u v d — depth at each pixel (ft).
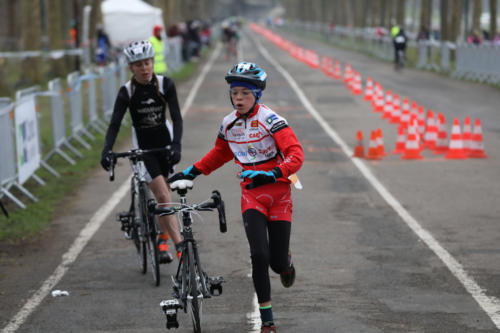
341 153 82.64
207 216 55.06
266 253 29.63
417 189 63.46
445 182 66.18
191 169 31.94
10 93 153.28
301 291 37.81
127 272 42.19
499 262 42.27
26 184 68.33
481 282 38.65
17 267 43.62
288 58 277.44
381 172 71.67
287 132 29.68
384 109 114.32
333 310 34.83
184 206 30.42
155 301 36.88
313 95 148.05
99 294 38.22
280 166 28.91
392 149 85.05
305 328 32.58
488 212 54.75
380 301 36.01
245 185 29.60
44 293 38.55
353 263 42.63
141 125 41.14
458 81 174.29
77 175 73.00
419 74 197.36
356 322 33.14
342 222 52.60
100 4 234.38
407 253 44.50
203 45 365.20
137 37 218.38
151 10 219.82
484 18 374.84
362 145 79.87
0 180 57.62
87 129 102.37
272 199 30.17
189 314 34.94
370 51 297.94
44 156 82.94
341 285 38.63
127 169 76.02
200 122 111.04
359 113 119.65
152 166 40.60
